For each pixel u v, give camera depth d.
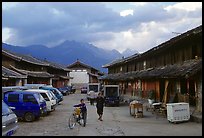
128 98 41.19
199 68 17.77
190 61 21.47
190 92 21.55
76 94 63.19
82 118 17.12
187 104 17.91
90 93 39.94
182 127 15.96
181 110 17.67
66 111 26.03
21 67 46.28
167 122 18.30
